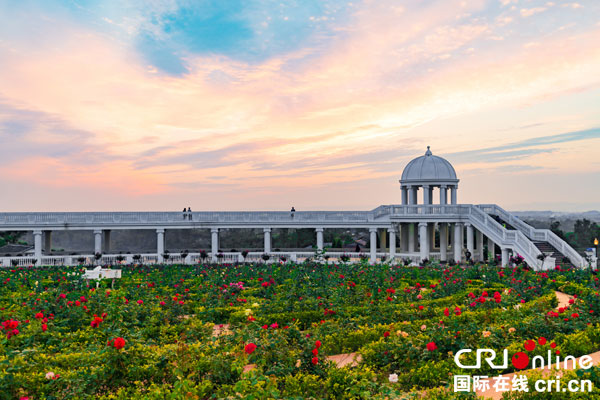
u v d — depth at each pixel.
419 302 20.86
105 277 27.45
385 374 11.94
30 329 14.65
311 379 10.72
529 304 19.61
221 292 22.92
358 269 33.47
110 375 10.53
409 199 50.28
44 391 10.09
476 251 50.06
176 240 78.44
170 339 16.06
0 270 35.78
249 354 11.28
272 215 50.19
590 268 31.02
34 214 46.66
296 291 22.55
